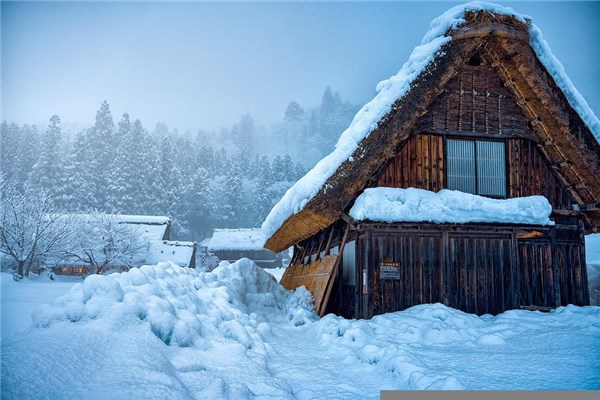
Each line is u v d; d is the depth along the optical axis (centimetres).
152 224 3953
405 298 855
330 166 824
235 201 6400
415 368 431
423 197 866
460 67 898
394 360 465
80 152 4153
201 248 4922
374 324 697
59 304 415
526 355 507
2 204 2677
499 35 861
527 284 939
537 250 960
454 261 886
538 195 946
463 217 862
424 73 853
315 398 391
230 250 4856
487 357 501
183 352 410
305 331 793
